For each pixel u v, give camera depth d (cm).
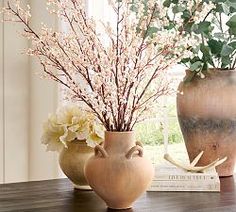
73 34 152
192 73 189
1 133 270
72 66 149
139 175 146
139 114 153
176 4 182
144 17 151
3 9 168
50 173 267
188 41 154
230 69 190
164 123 252
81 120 170
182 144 249
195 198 164
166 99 246
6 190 174
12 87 271
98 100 147
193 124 189
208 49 185
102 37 188
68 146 173
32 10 269
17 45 271
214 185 171
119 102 148
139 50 147
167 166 185
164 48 149
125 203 150
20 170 277
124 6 156
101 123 161
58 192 172
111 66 145
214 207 154
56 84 257
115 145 148
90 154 171
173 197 165
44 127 176
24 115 276
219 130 187
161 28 169
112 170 146
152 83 164
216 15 202
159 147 253
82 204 158
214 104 185
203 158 192
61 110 175
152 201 160
